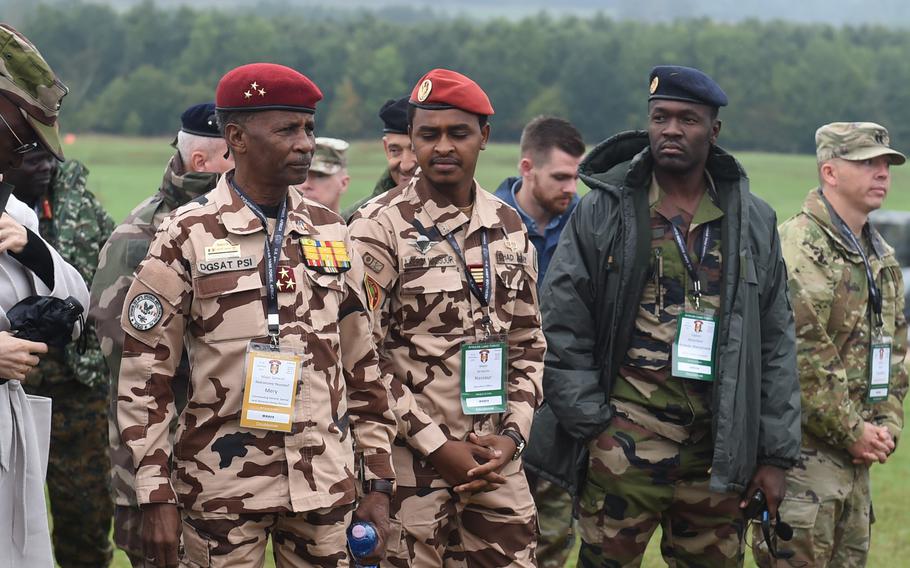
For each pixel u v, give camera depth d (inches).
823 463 213.2
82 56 3900.1
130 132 3713.1
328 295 152.9
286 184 151.6
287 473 146.6
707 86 185.9
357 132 3472.0
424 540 173.9
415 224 174.7
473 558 178.1
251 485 145.9
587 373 190.5
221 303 146.7
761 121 3361.2
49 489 229.1
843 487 214.4
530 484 227.0
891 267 224.5
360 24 3964.1
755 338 186.9
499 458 172.7
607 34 3722.9
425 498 173.5
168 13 4082.2
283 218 152.3
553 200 234.1
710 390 188.2
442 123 172.2
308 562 151.1
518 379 181.3
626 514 190.7
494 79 3550.7
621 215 189.0
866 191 217.5
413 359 173.8
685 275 188.5
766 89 3390.7
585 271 191.0
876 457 213.8
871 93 3390.7
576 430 188.7
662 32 3750.0
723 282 187.9
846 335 216.4
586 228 191.6
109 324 188.1
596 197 192.9
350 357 158.1
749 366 185.9
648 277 189.0
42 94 138.7
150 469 145.3
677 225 189.6
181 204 194.4
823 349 210.4
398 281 173.6
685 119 185.9
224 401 146.3
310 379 148.5
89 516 230.4
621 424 190.2
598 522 193.0
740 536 194.7
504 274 177.5
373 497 157.9
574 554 280.8
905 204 2145.7
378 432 159.3
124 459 188.9
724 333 185.8
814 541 212.1
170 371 148.9
